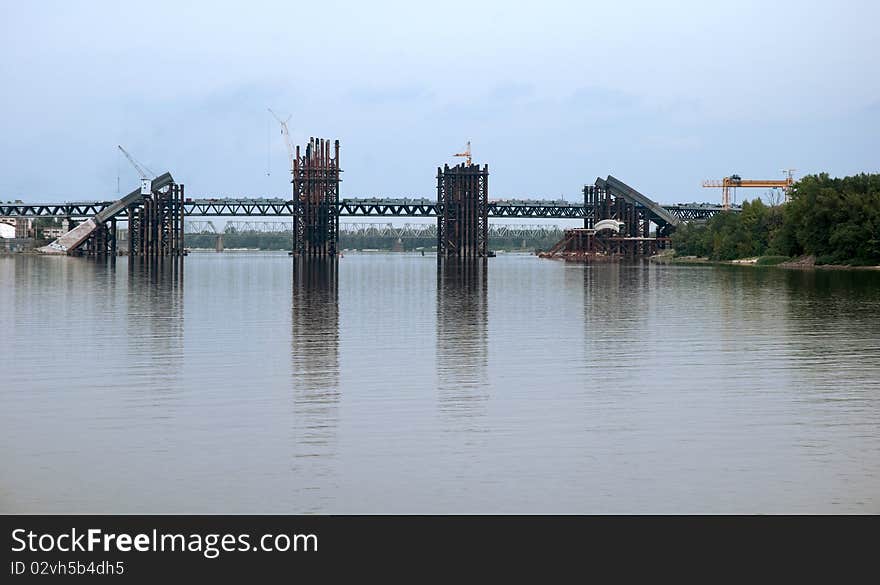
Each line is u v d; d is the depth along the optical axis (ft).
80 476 138.62
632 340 285.64
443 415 175.01
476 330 315.58
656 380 212.02
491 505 128.26
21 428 165.48
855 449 151.33
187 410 179.73
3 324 333.21
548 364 236.43
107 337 293.02
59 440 157.28
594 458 146.51
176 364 236.43
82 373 222.07
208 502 128.98
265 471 140.36
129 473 139.74
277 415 175.22
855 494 131.13
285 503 128.77
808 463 144.05
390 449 151.33
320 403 186.19
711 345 272.72
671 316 367.25
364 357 248.93
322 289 567.59
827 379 213.05
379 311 395.75
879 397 191.72
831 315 368.48
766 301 447.42
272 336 297.12
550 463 143.95
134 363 237.86
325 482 135.95
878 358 245.65
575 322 343.26
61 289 555.28
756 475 138.41
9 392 198.08
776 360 242.37
